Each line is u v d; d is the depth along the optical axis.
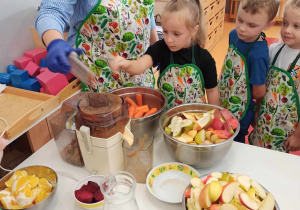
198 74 1.14
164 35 1.08
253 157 0.96
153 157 0.97
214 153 0.85
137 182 0.87
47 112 1.27
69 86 1.38
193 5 1.04
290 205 0.78
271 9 1.12
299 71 1.16
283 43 1.23
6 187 0.82
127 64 1.11
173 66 1.14
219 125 0.93
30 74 1.51
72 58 0.80
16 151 1.54
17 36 1.69
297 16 1.07
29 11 1.73
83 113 0.79
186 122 0.93
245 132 1.45
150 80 1.44
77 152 0.90
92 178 0.85
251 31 1.15
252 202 0.67
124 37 1.17
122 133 0.83
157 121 1.00
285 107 1.23
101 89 1.28
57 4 0.96
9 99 1.35
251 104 1.37
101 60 1.21
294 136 1.27
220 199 0.68
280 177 0.88
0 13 1.56
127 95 1.15
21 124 1.15
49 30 0.90
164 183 0.86
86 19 1.11
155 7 2.47
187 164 0.90
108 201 0.66
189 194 0.72
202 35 1.15
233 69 1.29
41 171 0.85
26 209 0.72
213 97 1.23
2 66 1.64
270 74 1.25
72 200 0.82
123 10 1.12
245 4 1.11
